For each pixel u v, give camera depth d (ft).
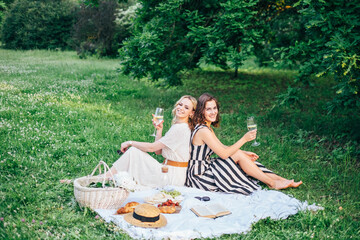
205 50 24.23
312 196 13.52
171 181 13.35
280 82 40.27
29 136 17.35
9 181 12.63
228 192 13.32
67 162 15.28
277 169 16.48
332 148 19.52
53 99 25.85
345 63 15.88
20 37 74.13
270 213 11.51
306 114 26.37
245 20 22.79
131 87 34.83
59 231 9.79
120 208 10.97
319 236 10.33
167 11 24.95
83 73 40.37
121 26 62.95
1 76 34.50
